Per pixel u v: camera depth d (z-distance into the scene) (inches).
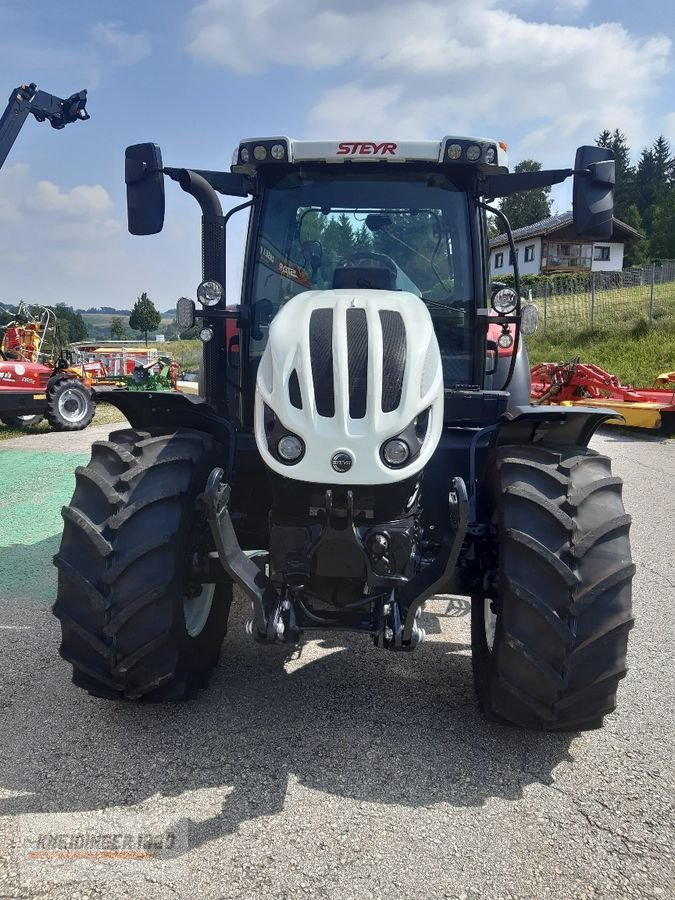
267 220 146.9
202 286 137.5
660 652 143.3
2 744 107.1
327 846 87.5
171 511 106.7
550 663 98.6
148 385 617.3
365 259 147.3
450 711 119.2
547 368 495.2
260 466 128.6
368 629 105.8
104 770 101.3
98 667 105.4
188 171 136.7
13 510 252.2
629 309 951.6
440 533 125.2
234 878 82.4
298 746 107.9
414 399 103.2
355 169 145.3
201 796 96.2
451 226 145.9
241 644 143.6
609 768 104.4
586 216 135.6
